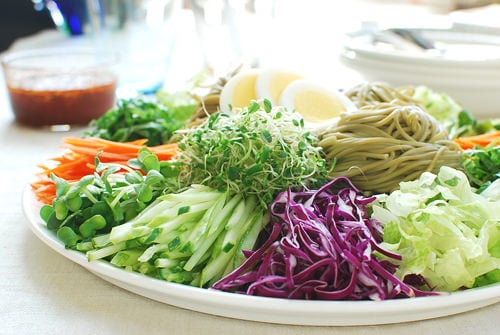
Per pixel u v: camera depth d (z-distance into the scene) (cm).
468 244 92
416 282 92
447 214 96
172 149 133
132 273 90
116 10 245
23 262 106
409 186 106
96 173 110
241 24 251
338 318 85
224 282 90
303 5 363
